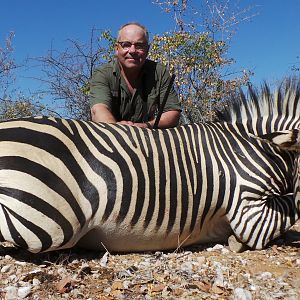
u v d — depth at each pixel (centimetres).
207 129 187
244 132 191
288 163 188
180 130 184
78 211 155
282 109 196
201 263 168
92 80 232
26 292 135
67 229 154
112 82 231
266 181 182
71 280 143
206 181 178
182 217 174
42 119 162
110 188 161
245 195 181
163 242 177
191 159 177
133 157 167
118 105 236
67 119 167
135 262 167
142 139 173
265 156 185
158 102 238
